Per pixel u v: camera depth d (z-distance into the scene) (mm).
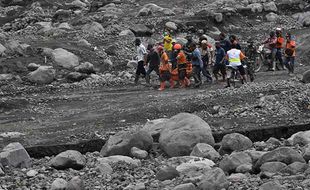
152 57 40656
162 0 74688
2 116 33031
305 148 21234
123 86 41500
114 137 23875
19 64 44938
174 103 31094
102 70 47500
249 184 17422
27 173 20594
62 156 21844
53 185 18266
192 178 17891
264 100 30016
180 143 22828
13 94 39344
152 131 25141
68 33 56969
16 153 21859
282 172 18734
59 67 46000
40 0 78375
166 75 38562
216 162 21375
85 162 22422
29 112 33688
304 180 17375
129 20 62125
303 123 26203
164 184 18094
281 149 19734
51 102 36250
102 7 71250
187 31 60438
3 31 65375
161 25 60531
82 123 29422
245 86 34844
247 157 20312
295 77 38562
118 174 20172
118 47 52281
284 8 70938
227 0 71688
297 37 60438
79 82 43250
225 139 23156
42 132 28016
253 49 41531
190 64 38969
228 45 41219
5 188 18406
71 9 74750
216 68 39938
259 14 68750
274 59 46688
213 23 63250
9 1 79625
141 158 22828
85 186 18656
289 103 29500
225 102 30500
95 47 51750
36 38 55000
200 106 30156
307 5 71250
